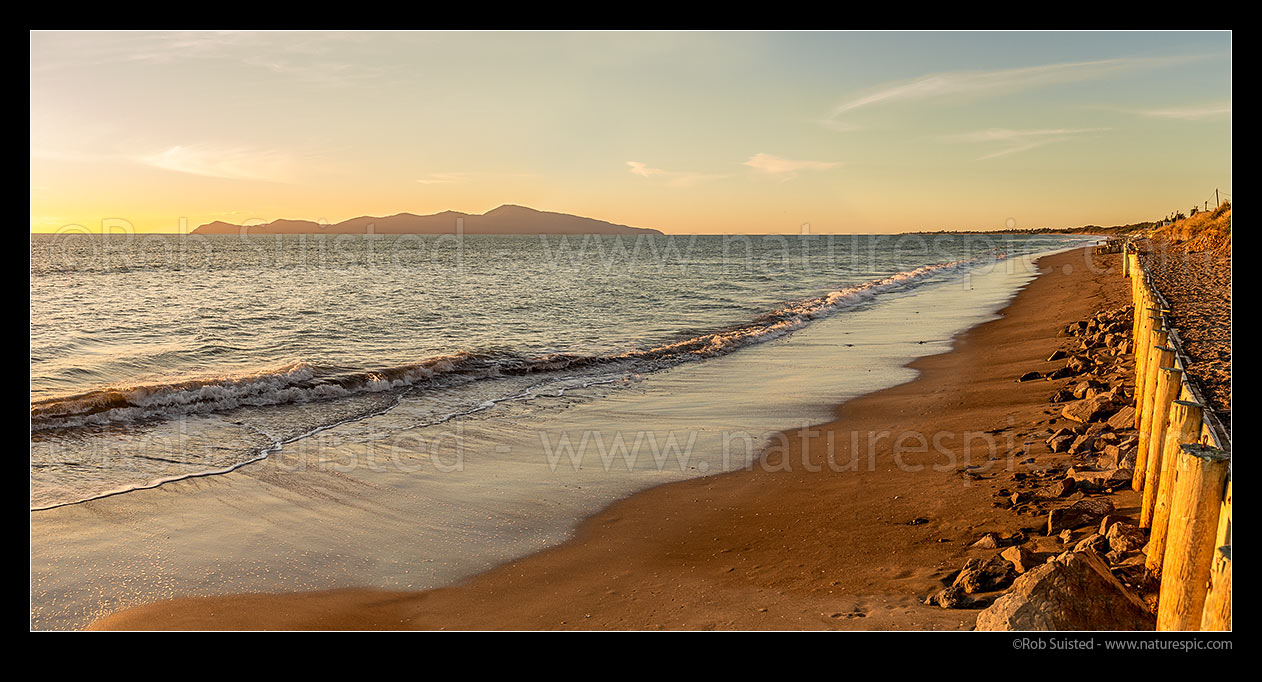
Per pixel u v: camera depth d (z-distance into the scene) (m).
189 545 6.45
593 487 7.97
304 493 7.73
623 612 5.17
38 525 6.74
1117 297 21.17
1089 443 7.46
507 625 5.07
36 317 19.75
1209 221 35.91
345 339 17.98
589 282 35.88
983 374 12.70
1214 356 10.03
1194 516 3.39
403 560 6.25
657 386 13.07
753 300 28.06
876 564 5.55
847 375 13.56
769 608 4.98
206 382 11.62
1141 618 3.94
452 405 11.71
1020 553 5.03
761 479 8.08
